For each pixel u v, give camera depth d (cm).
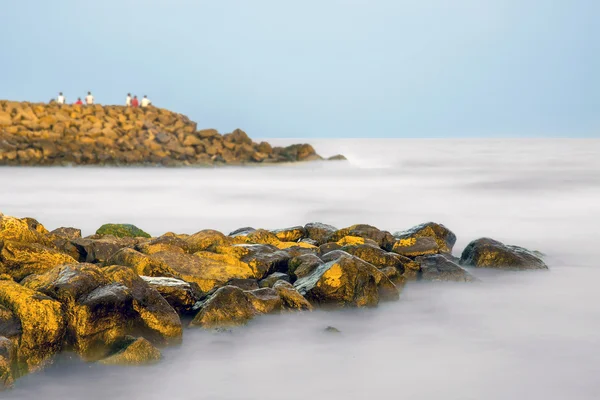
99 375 862
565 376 879
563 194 3219
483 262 1423
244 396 820
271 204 2873
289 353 951
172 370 888
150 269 1130
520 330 1055
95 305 884
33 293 881
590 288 1302
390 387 845
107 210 2672
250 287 1156
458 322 1093
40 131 4925
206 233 1351
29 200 2980
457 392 832
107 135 5081
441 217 2458
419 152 8719
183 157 5206
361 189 3522
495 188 3541
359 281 1134
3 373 774
